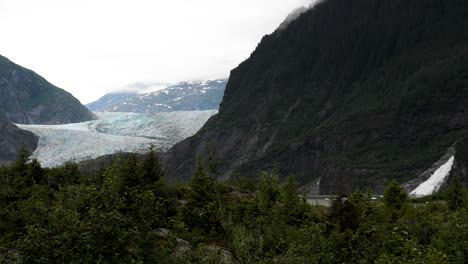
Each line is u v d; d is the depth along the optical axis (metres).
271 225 19.75
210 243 19.56
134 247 13.48
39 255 11.73
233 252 14.02
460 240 21.33
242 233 13.80
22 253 11.85
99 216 12.35
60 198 20.45
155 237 14.48
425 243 23.70
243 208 27.86
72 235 11.95
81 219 13.91
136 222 14.32
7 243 17.75
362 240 18.30
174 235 18.89
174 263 14.08
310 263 16.23
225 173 165.62
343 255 17.84
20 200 27.75
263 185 17.03
